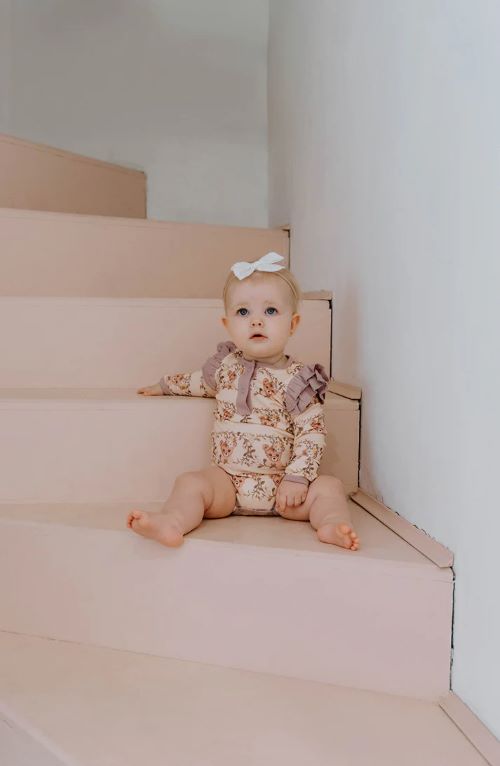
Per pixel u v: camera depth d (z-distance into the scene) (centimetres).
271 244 211
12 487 130
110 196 245
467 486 93
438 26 99
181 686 101
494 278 83
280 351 125
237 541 107
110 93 267
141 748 86
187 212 269
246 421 122
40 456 130
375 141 129
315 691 101
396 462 119
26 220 174
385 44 122
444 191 98
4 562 119
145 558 110
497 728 86
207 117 268
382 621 100
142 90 267
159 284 193
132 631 112
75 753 84
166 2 264
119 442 131
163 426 131
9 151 198
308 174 187
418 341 108
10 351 148
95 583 113
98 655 111
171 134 267
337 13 156
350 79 146
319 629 103
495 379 84
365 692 101
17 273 174
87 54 266
